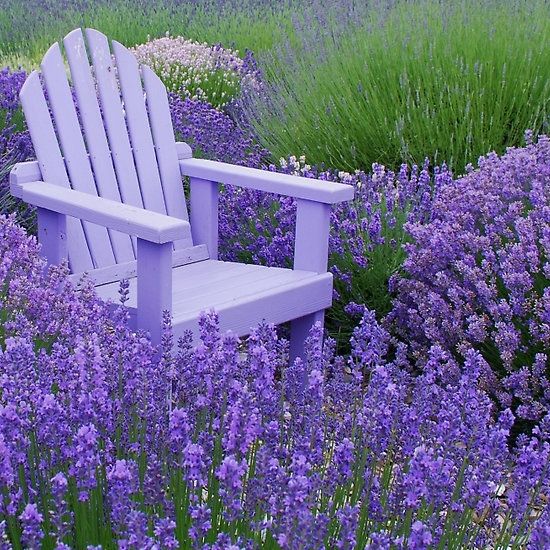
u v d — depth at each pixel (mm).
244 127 7035
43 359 2316
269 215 4781
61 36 11812
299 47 8742
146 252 2967
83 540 1945
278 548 1983
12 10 13328
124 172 3904
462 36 6945
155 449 2203
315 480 1815
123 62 3973
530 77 6410
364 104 6488
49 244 3451
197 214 4043
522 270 3504
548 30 6945
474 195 3975
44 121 3611
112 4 13906
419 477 2020
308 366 2670
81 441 1863
